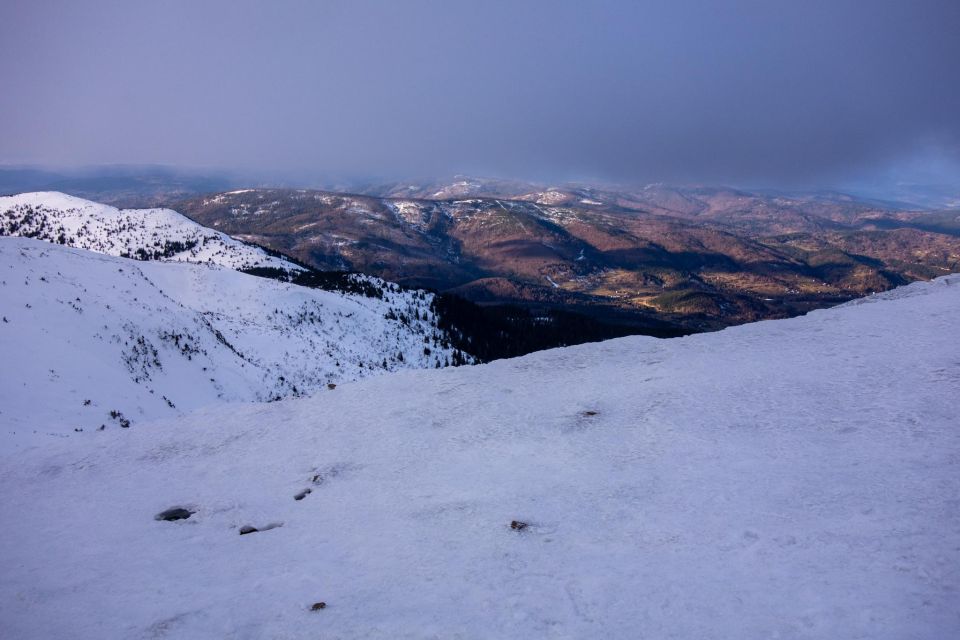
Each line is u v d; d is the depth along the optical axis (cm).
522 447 1502
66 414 2795
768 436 1312
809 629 651
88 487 1571
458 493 1275
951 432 1161
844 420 1323
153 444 1856
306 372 5922
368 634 765
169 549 1163
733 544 879
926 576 714
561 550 950
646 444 1390
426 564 962
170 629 835
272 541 1157
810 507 955
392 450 1598
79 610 924
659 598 763
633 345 2250
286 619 835
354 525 1185
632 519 1025
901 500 923
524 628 735
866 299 2727
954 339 1744
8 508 1466
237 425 1939
